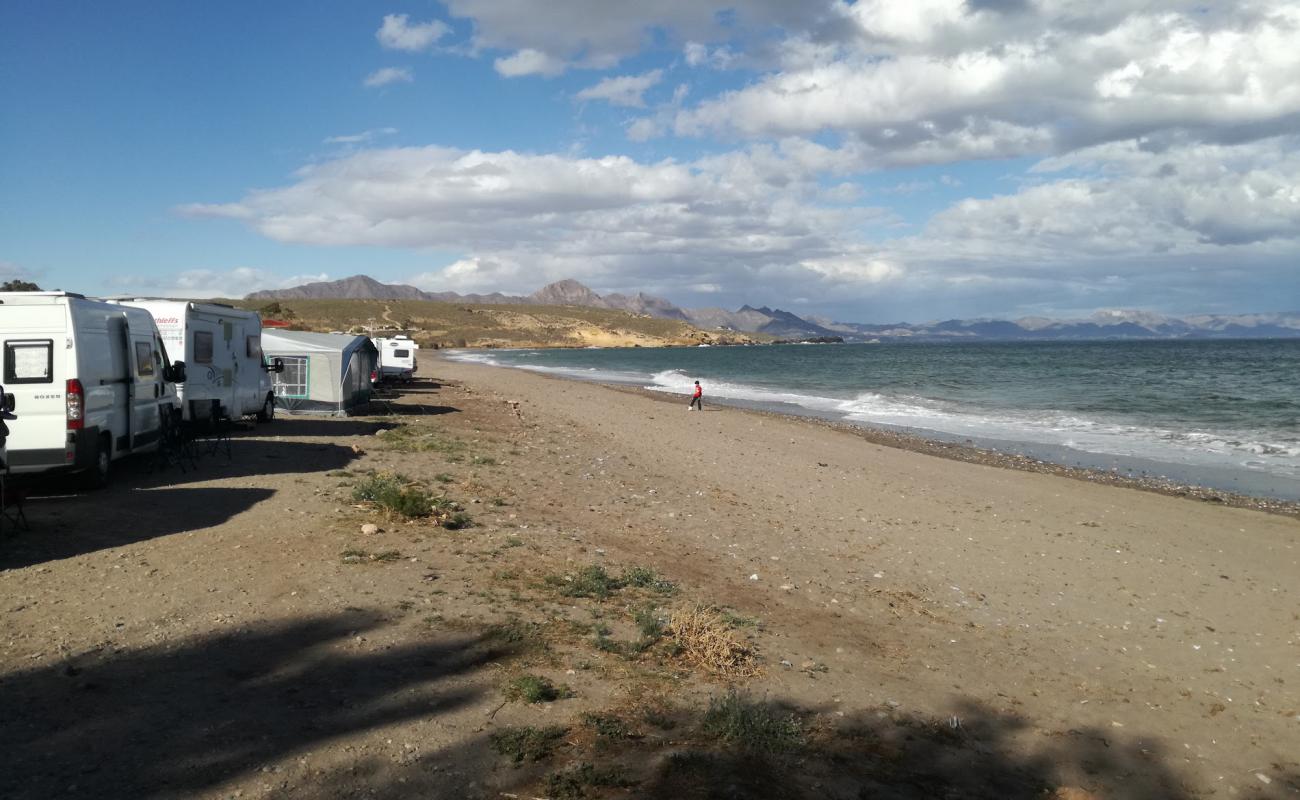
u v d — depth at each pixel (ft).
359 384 76.43
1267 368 194.39
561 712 16.02
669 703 16.94
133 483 35.65
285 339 71.36
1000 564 33.27
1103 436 81.46
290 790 12.43
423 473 42.42
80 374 31.53
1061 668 22.31
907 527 39.11
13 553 24.07
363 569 24.35
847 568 30.96
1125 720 19.16
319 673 16.94
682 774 13.84
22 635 17.97
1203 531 41.22
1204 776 16.72
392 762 13.53
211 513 30.45
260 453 45.85
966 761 16.05
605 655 19.24
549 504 37.65
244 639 18.56
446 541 28.50
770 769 14.47
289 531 28.25
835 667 20.44
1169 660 23.57
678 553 30.76
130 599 20.70
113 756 13.07
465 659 18.26
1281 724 19.53
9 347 30.63
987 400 120.06
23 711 14.40
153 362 39.88
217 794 12.16
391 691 16.29
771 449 65.36
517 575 25.20
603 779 13.42
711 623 21.68
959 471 58.39
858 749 15.89
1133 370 193.06
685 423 83.05
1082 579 31.76
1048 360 259.80
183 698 15.37
